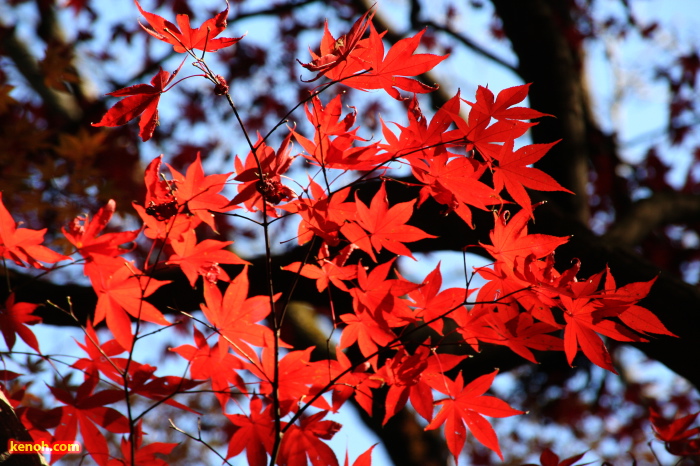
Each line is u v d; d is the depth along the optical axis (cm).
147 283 130
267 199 127
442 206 163
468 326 130
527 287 126
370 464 132
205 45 124
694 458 147
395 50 125
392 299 129
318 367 132
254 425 132
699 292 155
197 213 130
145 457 131
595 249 161
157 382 131
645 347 156
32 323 129
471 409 131
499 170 127
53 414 129
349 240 131
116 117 124
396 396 132
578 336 127
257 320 131
